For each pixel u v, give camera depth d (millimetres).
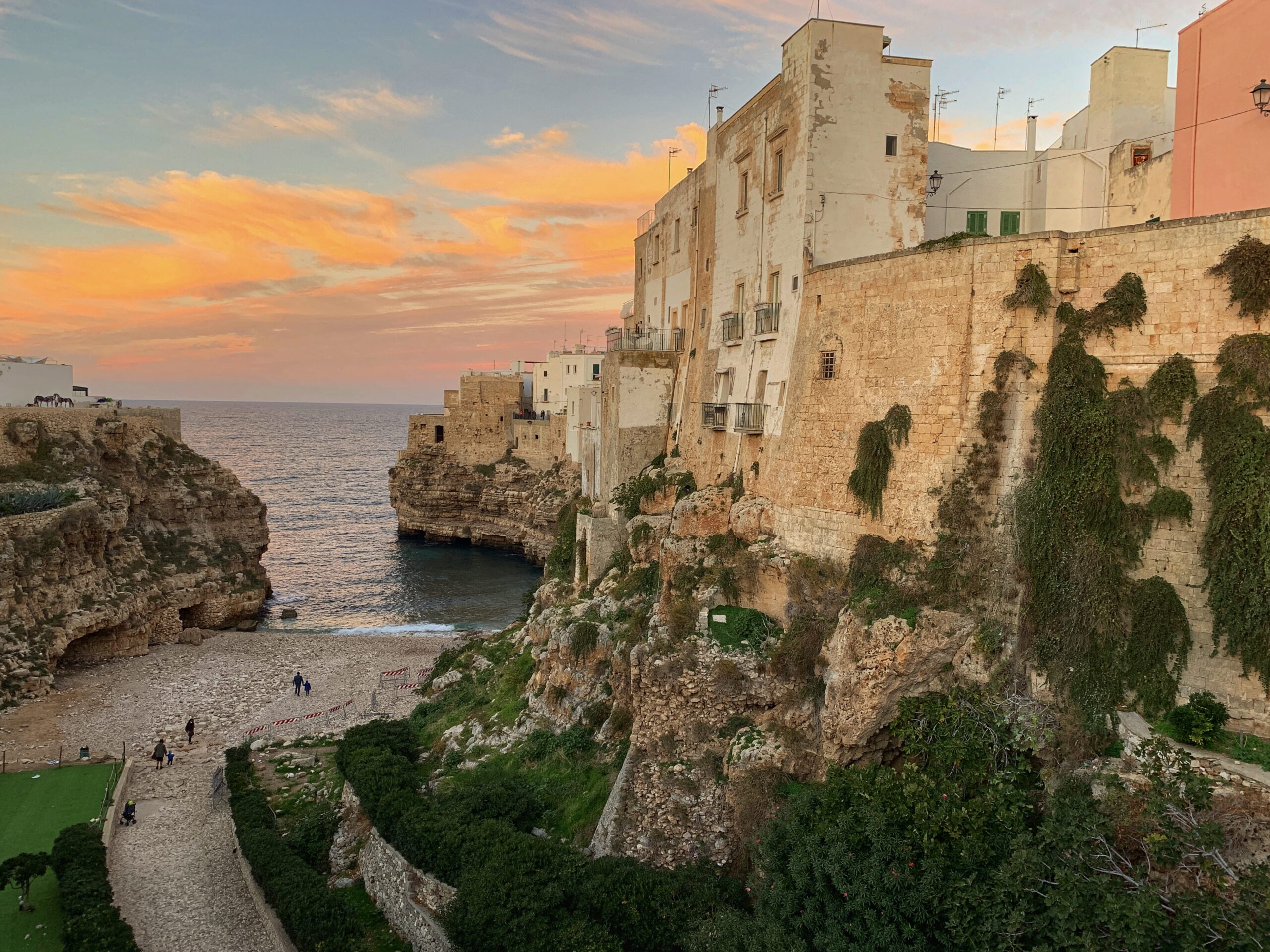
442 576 86500
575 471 87188
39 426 60188
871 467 23953
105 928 23234
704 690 25500
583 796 27125
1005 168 32125
